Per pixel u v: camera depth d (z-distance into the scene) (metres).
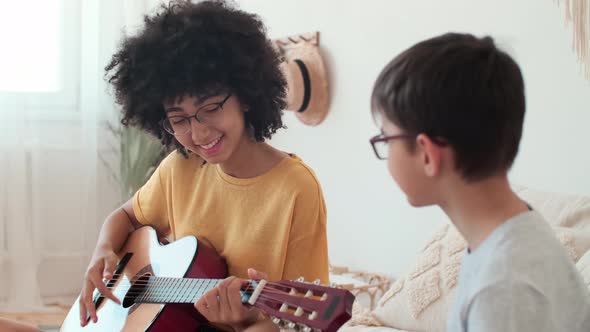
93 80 4.20
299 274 1.47
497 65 0.90
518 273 0.85
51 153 4.19
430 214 2.85
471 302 0.86
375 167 3.10
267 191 1.50
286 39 3.57
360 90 3.15
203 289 1.41
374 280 3.04
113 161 4.28
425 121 0.90
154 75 1.41
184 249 1.57
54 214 4.20
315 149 3.45
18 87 4.05
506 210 0.91
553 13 2.34
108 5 4.20
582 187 2.28
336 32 3.27
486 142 0.89
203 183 1.62
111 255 1.72
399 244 3.00
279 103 1.60
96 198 4.23
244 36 1.50
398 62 0.94
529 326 0.83
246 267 1.51
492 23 2.56
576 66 2.27
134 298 1.58
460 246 1.92
